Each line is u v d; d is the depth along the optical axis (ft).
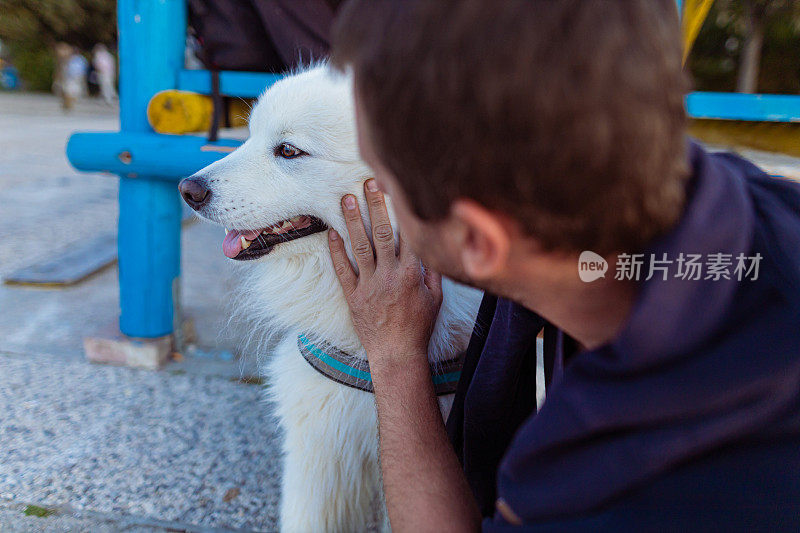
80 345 10.78
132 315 10.04
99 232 17.74
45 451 7.77
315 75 5.41
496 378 3.70
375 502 6.56
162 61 8.90
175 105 8.68
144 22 8.71
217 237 18.30
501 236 2.15
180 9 8.99
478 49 1.87
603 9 1.86
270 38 8.49
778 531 2.06
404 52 2.00
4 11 78.54
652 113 1.90
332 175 5.19
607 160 1.89
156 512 6.76
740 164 2.90
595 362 2.19
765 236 2.34
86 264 14.73
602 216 2.02
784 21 24.11
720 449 2.13
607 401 2.09
